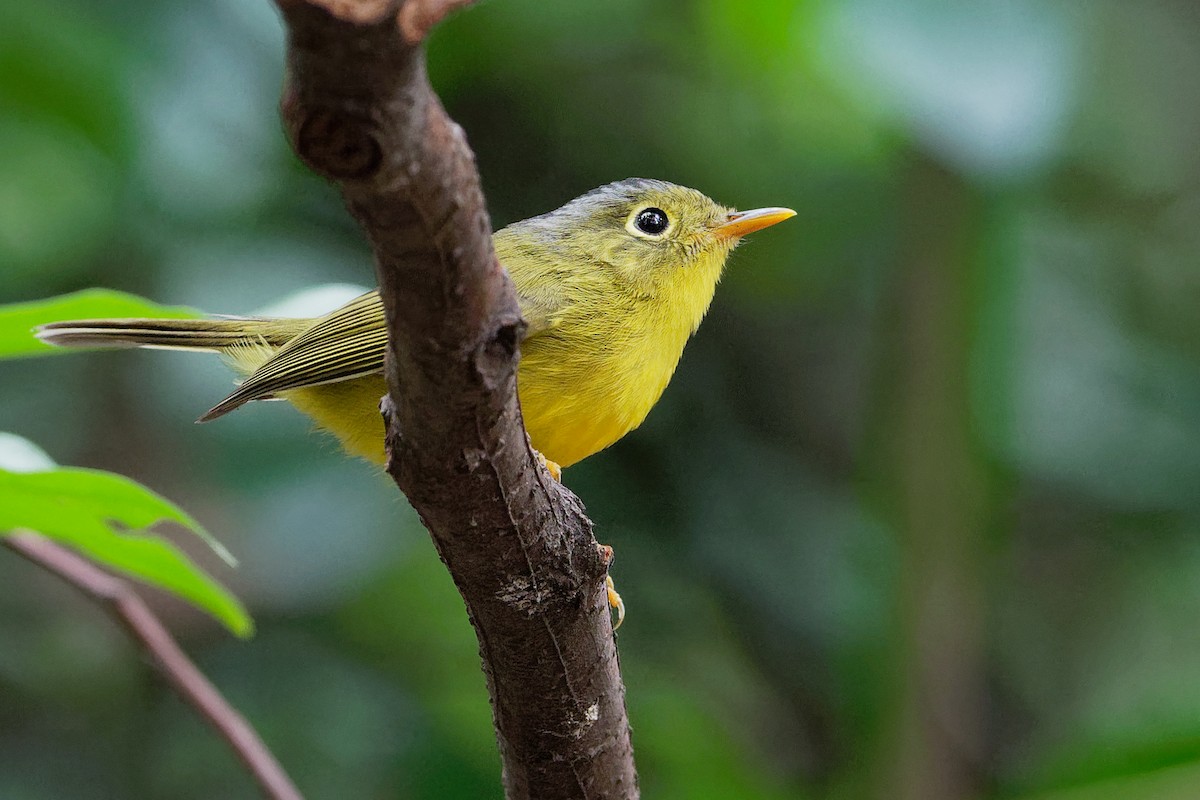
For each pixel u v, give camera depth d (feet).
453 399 13.07
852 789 33.45
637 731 35.27
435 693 37.09
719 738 35.32
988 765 38.34
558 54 38.19
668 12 37.70
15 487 18.12
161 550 19.97
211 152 31.22
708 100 38.63
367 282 34.65
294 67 9.76
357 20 9.29
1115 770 26.68
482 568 15.43
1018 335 35.68
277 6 9.27
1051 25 25.40
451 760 36.11
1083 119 38.34
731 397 40.50
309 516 33.94
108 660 39.01
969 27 25.23
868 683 33.35
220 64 31.07
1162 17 40.47
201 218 33.12
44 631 39.06
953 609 32.73
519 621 16.17
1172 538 41.19
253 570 35.83
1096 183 40.32
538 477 15.14
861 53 25.29
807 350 41.01
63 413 38.06
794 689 37.50
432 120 10.46
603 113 39.09
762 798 34.45
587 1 37.27
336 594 35.37
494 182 39.47
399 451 14.01
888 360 36.47
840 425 40.45
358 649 37.86
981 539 33.63
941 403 33.01
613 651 17.87
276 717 36.52
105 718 38.73
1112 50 39.75
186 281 32.83
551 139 39.32
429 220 11.13
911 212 33.60
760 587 37.93
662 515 38.63
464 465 13.89
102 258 33.73
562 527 15.79
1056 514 41.96
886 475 35.35
